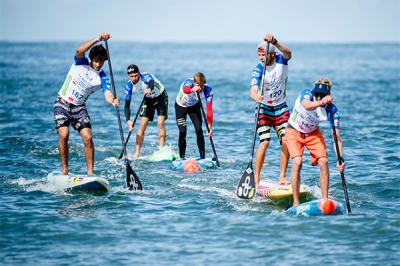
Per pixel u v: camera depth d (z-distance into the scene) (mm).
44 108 57875
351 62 167750
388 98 68812
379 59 188625
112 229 22672
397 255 20125
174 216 24188
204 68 137375
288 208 25094
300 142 24922
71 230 22531
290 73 118125
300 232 22234
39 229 22609
